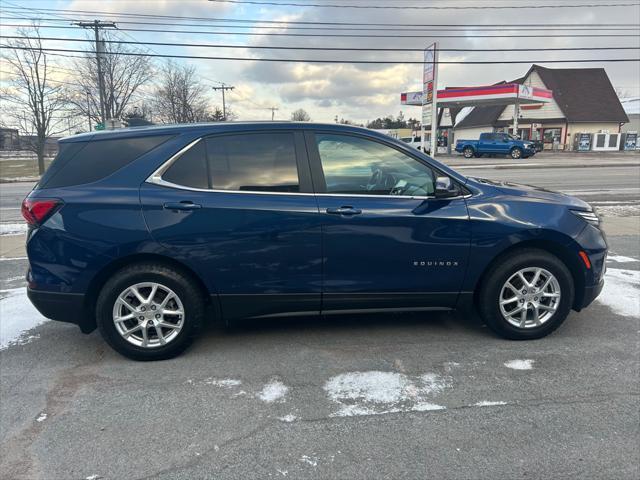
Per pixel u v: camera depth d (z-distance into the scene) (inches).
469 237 144.9
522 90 1352.1
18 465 99.3
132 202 136.6
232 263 140.1
